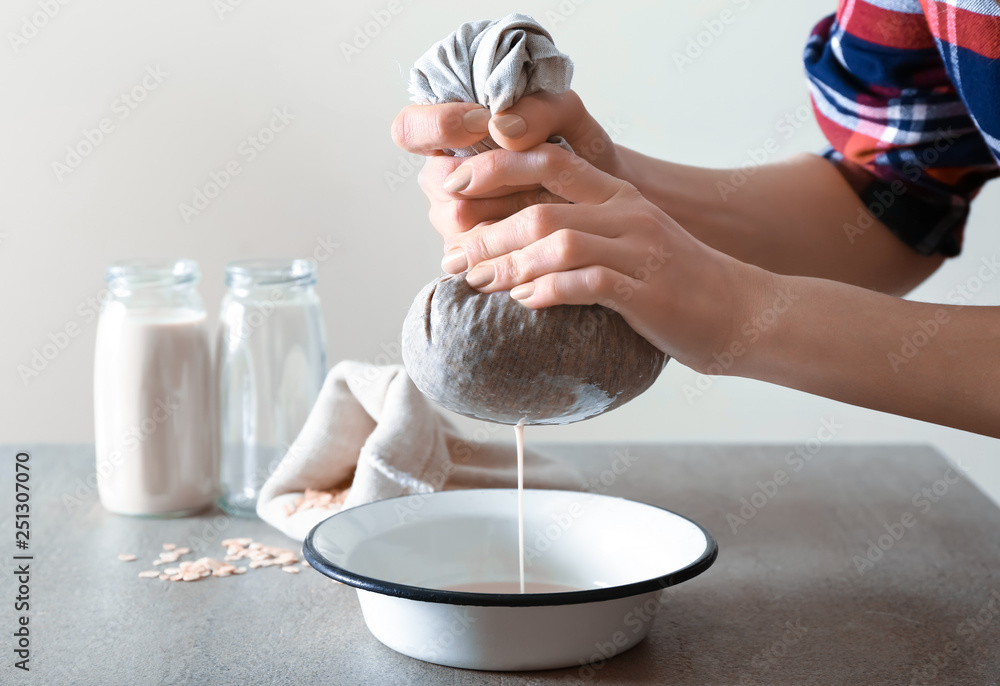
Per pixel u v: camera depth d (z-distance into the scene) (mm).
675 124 1622
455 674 593
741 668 609
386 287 1684
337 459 929
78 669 604
